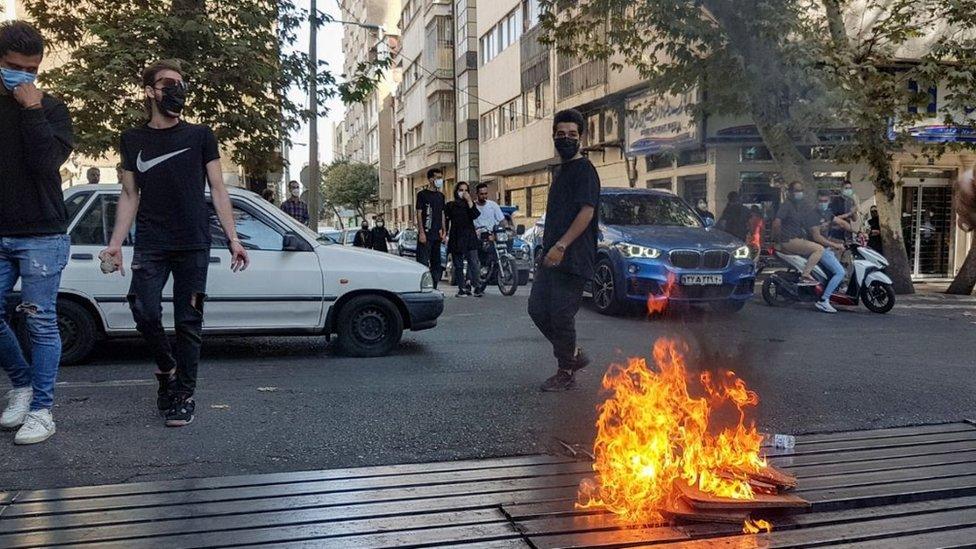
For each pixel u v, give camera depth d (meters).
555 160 24.92
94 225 6.27
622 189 10.66
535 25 26.00
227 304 6.33
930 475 3.53
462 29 35.25
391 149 62.06
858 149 11.24
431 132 38.66
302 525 2.92
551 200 5.19
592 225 5.12
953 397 5.27
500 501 3.17
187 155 4.19
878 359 6.80
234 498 3.18
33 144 3.77
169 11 9.09
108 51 8.68
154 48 8.78
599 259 9.75
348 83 10.64
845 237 10.64
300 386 5.44
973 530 3.01
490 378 5.76
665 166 14.24
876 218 14.69
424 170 42.97
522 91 27.73
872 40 12.06
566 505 3.13
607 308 9.60
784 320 9.42
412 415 4.61
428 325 6.89
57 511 3.02
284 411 4.69
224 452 3.86
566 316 5.18
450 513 3.05
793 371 6.15
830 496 3.23
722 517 2.99
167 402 4.54
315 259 6.60
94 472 3.54
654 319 9.27
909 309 11.00
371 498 3.20
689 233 9.41
